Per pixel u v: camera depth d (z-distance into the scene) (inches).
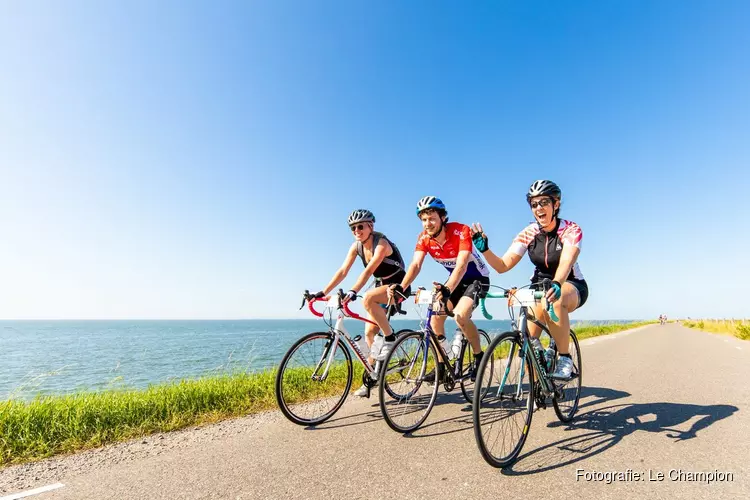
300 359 137.6
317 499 78.7
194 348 978.7
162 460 102.4
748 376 220.1
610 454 101.9
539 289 111.5
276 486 85.3
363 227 162.2
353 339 154.7
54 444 112.1
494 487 83.2
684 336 711.1
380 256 157.3
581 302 125.4
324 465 96.9
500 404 98.6
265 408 154.3
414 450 106.7
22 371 513.7
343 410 151.0
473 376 156.7
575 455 101.7
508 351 104.0
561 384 122.3
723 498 77.5
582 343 517.7
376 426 130.0
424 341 137.1
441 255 152.2
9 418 117.8
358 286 151.7
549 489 82.1
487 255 127.1
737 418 133.3
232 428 130.8
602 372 240.8
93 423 127.6
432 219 143.5
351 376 153.7
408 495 79.8
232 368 218.2
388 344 152.6
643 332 953.5
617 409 147.8
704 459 97.7
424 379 135.1
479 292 127.6
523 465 95.5
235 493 82.3
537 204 125.0
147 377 371.2
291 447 110.9
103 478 91.6
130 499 80.6
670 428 123.1
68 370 483.2
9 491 85.3
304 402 159.0
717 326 1208.2
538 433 120.1
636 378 216.1
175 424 131.5
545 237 129.0
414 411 132.9
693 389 183.2
